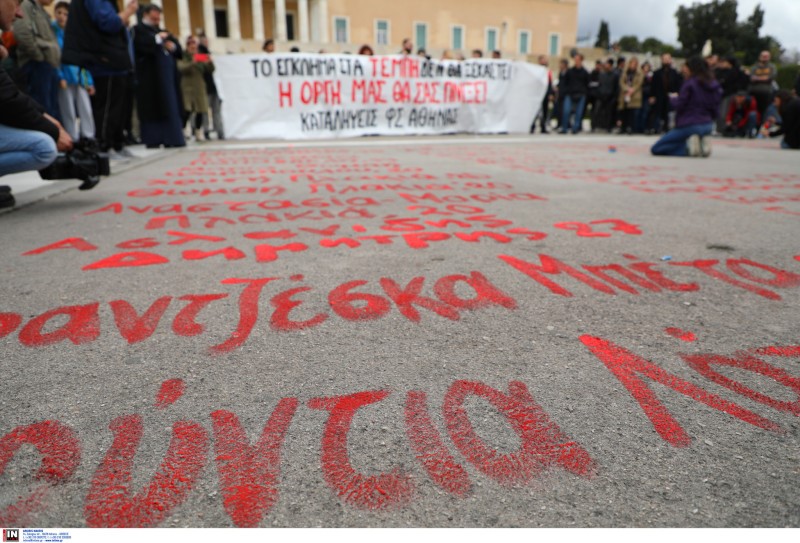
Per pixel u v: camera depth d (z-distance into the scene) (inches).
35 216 143.6
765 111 547.5
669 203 166.1
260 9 1565.0
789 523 40.6
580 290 88.2
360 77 486.3
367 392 57.2
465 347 67.6
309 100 472.4
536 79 550.6
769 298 85.4
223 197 174.6
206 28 1552.7
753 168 263.1
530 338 70.2
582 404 55.4
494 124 550.0
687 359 65.0
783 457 47.8
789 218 144.1
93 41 241.4
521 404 55.2
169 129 343.0
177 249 111.5
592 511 41.7
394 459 47.1
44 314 77.6
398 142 432.1
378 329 72.7
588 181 214.7
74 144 151.5
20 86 223.3
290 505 41.9
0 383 59.0
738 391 58.3
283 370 61.7
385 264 100.8
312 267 98.9
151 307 80.0
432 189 192.1
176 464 46.3
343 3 1699.1
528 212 151.2
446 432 50.8
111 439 49.5
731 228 131.9
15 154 134.7
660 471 45.9
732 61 553.6
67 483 44.1
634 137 536.7
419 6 1777.8
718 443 49.6
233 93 457.1
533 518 41.0
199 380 59.6
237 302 82.0
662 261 104.3
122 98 276.2
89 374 60.9
